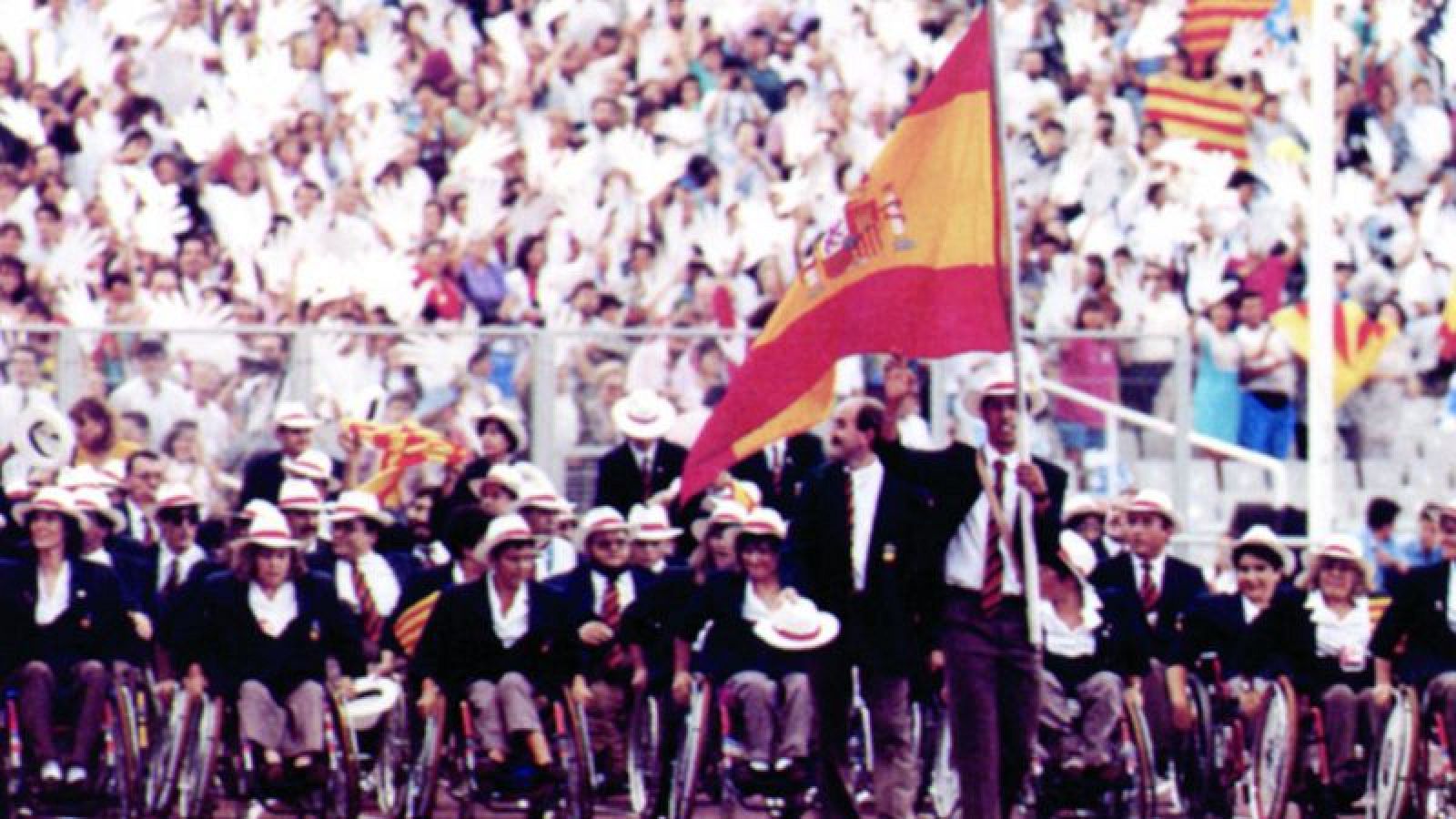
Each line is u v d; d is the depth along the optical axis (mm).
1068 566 37438
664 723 40906
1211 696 41750
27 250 57562
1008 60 64812
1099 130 64125
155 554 45031
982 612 36219
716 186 62188
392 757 41125
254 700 40594
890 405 37969
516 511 43875
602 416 48656
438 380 48406
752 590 40625
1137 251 63406
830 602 37250
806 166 62969
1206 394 58906
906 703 37094
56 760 40938
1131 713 40281
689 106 62469
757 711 40281
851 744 41688
